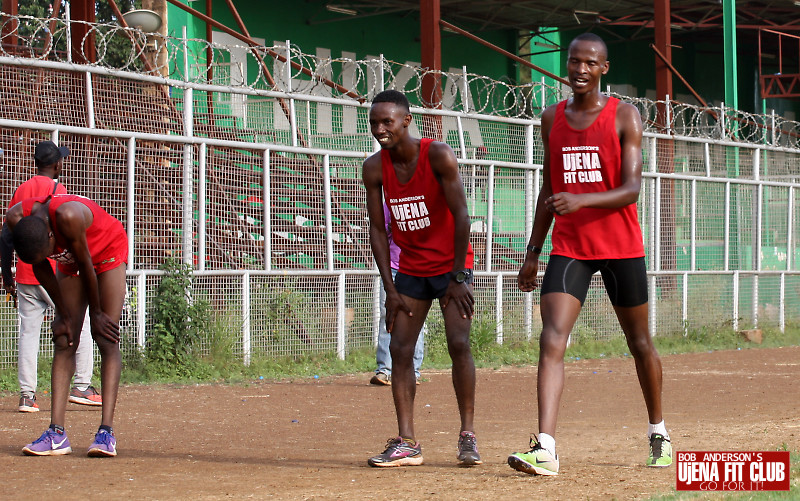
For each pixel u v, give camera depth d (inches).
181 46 756.6
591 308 812.6
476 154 747.4
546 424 271.7
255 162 640.4
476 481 269.1
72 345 321.7
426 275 305.0
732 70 1110.4
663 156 869.8
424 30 875.4
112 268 320.5
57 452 320.2
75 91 582.2
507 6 1350.9
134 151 575.8
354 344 670.5
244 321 613.0
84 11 730.8
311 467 300.0
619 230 279.4
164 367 565.3
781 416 423.2
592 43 278.7
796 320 997.8
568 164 283.0
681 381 590.9
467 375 302.7
